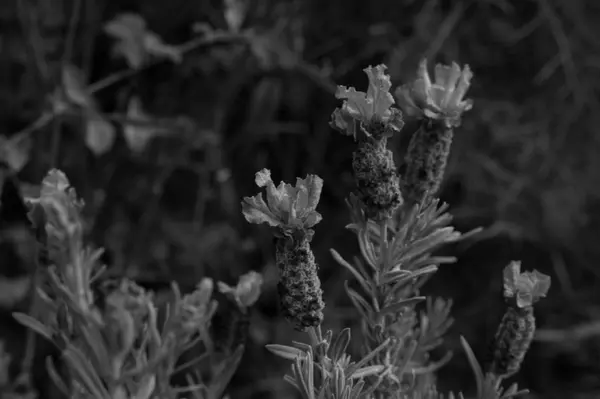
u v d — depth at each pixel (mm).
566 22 930
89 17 821
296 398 835
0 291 786
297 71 862
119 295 385
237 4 764
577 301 923
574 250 924
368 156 403
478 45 924
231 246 867
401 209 430
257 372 850
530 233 907
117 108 853
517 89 938
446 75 427
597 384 889
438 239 412
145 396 394
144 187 850
